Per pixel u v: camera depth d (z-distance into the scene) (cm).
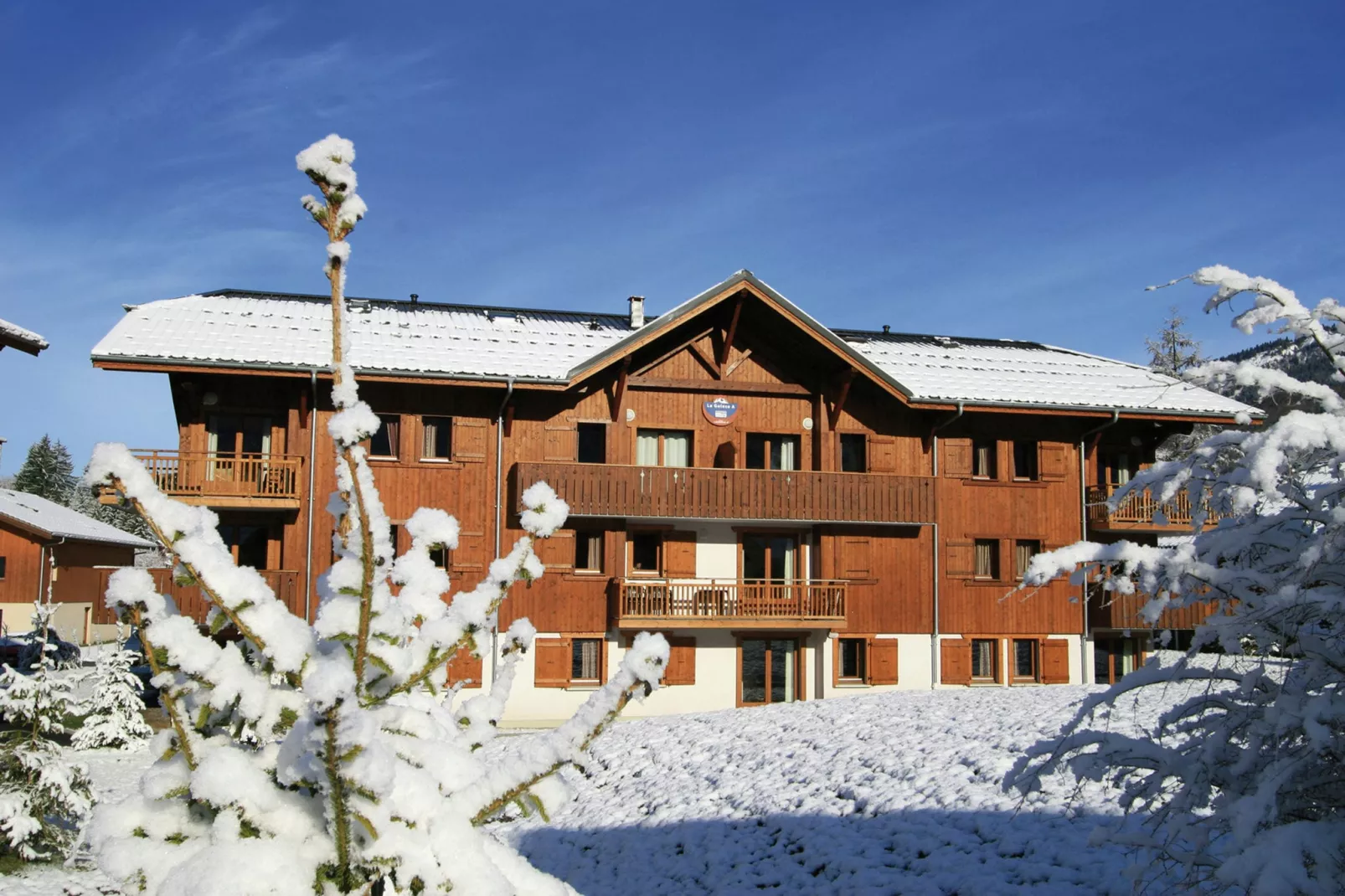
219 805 354
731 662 2345
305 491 2123
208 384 2120
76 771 1282
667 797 1435
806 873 1069
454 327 2434
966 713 1620
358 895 361
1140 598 2373
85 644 4309
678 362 2384
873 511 2347
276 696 371
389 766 331
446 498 2205
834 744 1515
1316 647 464
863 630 2411
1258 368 503
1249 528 482
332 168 340
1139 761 513
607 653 2273
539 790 404
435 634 408
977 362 2741
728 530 2384
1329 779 464
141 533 6078
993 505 2489
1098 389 2575
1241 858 417
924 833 1084
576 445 2281
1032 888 898
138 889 365
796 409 2431
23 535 3891
